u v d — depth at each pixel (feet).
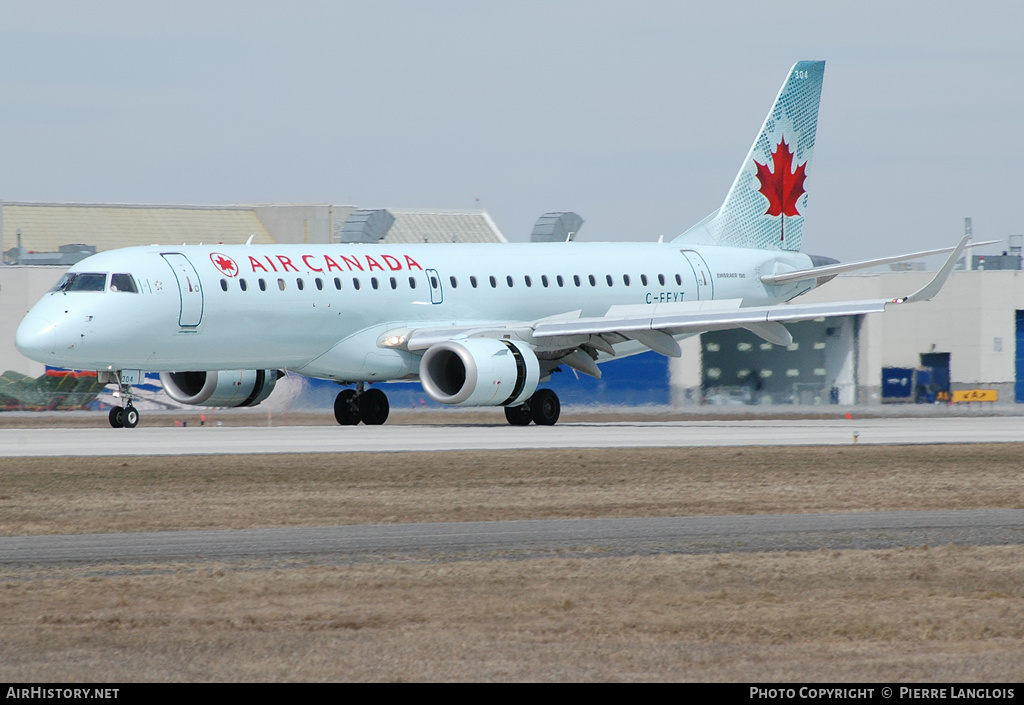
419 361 491.72
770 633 169.99
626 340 507.71
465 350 457.27
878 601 187.32
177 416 600.39
